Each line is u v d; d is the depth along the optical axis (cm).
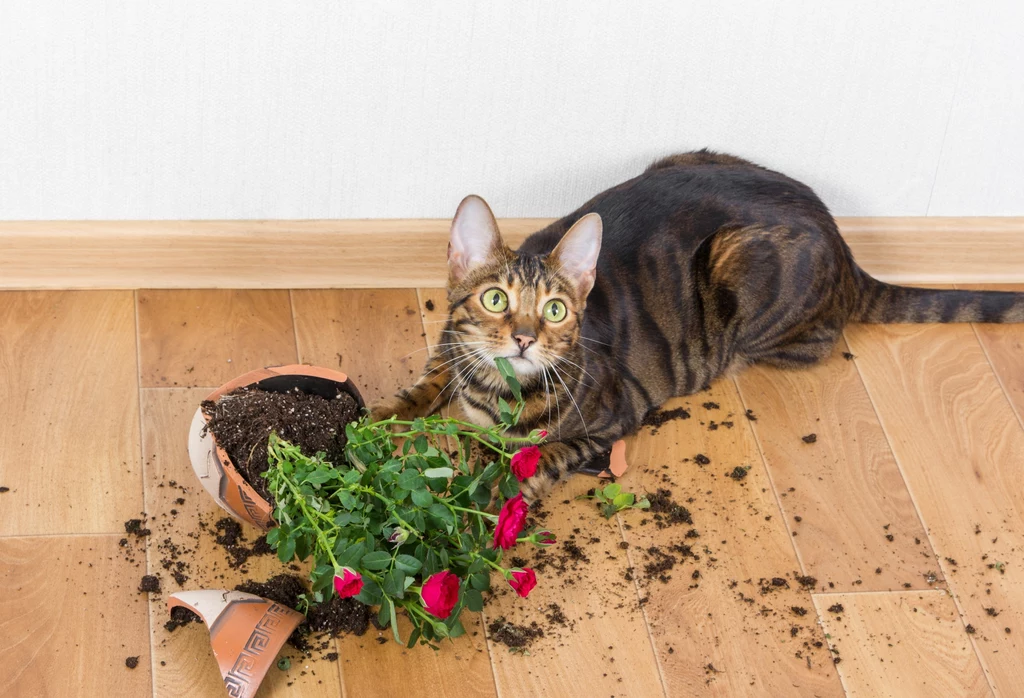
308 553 160
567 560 185
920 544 195
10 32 189
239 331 216
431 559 157
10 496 179
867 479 206
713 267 215
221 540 178
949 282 257
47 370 201
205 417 175
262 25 196
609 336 204
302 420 178
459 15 201
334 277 230
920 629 182
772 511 198
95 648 161
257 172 215
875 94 225
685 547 190
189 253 221
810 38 215
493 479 166
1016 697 173
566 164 226
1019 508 204
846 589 187
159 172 212
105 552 174
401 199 225
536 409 193
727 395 221
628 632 175
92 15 190
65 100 199
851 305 231
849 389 225
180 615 166
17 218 212
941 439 216
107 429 192
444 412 209
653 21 207
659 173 221
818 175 238
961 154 237
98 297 218
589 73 213
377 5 197
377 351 218
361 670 165
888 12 213
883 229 246
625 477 201
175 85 201
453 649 170
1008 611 186
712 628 178
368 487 158
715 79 218
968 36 218
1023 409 224
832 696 170
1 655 158
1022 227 248
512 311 183
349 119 211
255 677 155
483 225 184
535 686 166
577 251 186
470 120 216
